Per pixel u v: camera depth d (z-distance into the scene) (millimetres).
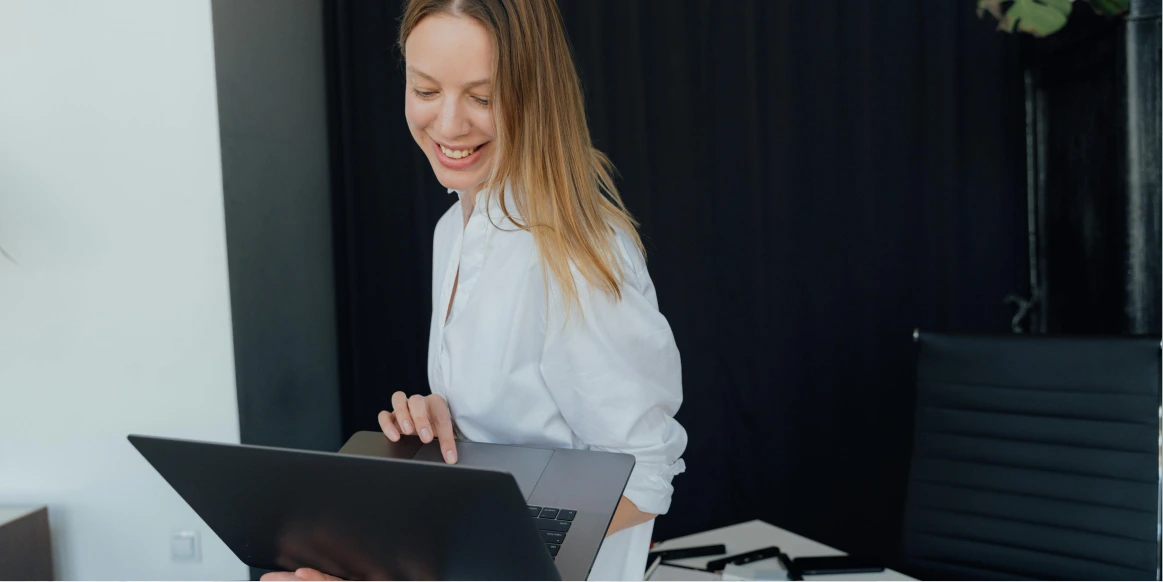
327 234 2598
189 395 1951
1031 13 1968
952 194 2715
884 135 2707
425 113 1004
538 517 866
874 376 2771
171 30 1889
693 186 2680
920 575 1886
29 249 1952
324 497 734
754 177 2670
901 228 2732
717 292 2721
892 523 2814
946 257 2738
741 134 2670
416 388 2643
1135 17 2094
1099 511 1728
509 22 953
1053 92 2594
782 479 2795
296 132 2371
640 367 982
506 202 1037
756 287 2709
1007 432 1828
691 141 2668
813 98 2691
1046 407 1798
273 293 2188
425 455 1009
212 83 1892
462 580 757
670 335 1007
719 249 2705
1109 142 2275
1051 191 2639
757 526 1921
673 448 1004
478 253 1071
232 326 1938
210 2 1879
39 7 1903
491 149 1041
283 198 2271
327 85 2592
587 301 947
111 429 1974
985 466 1845
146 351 1952
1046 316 2711
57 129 1921
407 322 2635
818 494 2811
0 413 1983
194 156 1906
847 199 2723
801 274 2736
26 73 1915
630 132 2635
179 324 1940
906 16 2670
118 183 1924
